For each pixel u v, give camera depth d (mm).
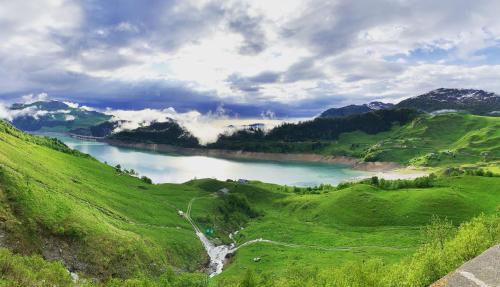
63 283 59719
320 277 86188
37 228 93000
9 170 105812
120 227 130750
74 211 109938
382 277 62469
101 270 95625
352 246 172000
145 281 81938
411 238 176125
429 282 52656
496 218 76125
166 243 143375
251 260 154625
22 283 49812
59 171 168250
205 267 148625
